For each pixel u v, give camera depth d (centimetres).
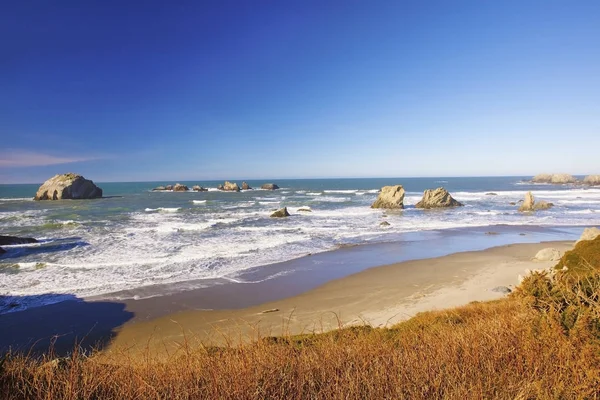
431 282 1619
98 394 364
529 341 418
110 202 6869
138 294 1462
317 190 10994
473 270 1816
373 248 2448
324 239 2778
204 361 431
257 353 425
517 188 11206
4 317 1231
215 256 2150
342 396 329
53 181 7812
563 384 333
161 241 2645
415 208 5347
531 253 2222
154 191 11531
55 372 403
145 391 356
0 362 387
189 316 1241
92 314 1258
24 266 1877
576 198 6656
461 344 449
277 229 3269
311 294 1480
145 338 1054
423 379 359
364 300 1390
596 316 391
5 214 4547
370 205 5828
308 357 438
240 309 1308
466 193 8544
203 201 6925
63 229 3238
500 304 925
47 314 1258
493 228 3362
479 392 328
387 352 452
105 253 2212
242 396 336
